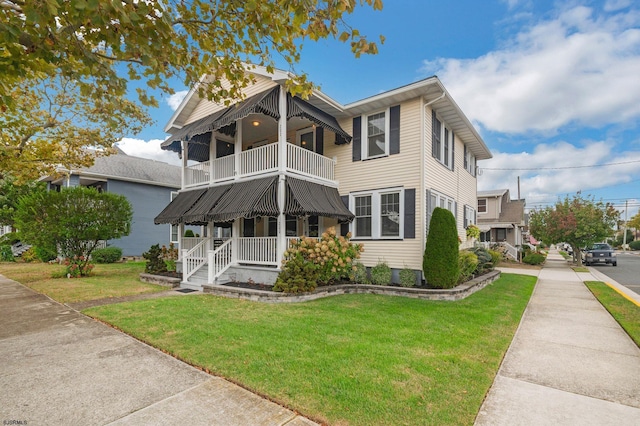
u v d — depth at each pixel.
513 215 27.75
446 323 6.46
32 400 3.41
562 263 24.52
